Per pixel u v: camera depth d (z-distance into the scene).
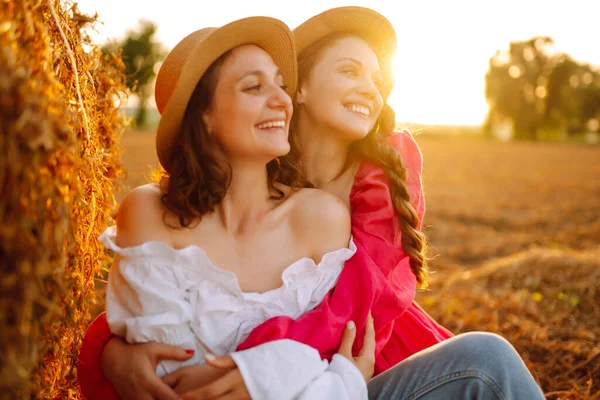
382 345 2.07
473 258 7.40
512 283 4.78
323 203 1.96
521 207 12.26
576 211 11.64
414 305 2.44
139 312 1.78
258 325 1.82
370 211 2.17
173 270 1.76
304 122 2.38
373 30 2.38
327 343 1.80
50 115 1.41
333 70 2.24
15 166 1.29
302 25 2.27
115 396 1.91
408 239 2.18
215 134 1.88
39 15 1.71
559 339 3.76
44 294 1.48
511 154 31.89
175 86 2.00
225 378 1.67
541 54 66.12
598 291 4.43
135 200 1.86
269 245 1.91
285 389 1.66
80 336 2.01
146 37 30.48
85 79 2.16
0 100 1.27
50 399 1.89
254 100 1.82
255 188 1.92
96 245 2.21
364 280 1.91
